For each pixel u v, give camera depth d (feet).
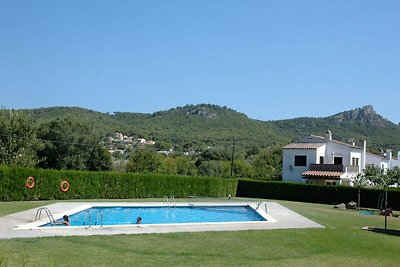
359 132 453.17
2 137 155.02
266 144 394.11
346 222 83.35
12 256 42.39
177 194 143.74
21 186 107.45
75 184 119.34
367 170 118.83
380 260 48.67
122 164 224.74
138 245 50.42
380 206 124.57
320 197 140.67
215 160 278.46
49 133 183.42
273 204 115.96
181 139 398.62
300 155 177.88
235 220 93.45
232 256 47.03
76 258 42.68
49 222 66.18
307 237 61.72
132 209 101.81
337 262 46.70
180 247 50.44
